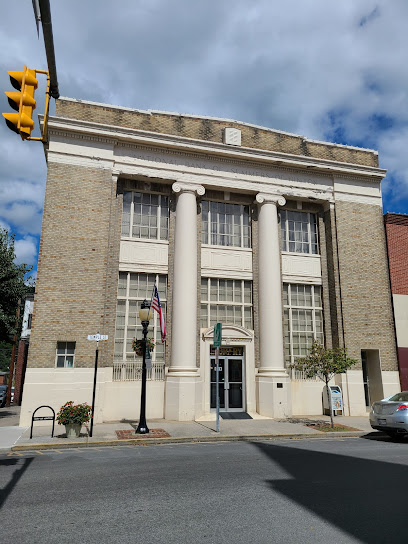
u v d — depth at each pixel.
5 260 19.28
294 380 17.55
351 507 5.43
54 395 13.99
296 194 18.84
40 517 5.08
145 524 4.83
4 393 25.94
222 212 18.48
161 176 17.03
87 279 15.09
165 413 15.45
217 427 12.86
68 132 15.95
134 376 15.73
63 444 10.52
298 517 5.06
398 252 19.75
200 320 17.02
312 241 19.55
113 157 16.45
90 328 14.79
